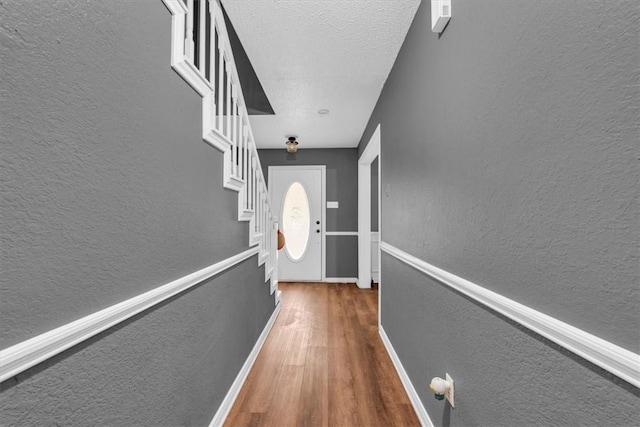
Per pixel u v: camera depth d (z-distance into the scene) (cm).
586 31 63
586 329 64
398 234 229
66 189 69
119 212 86
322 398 191
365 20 189
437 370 149
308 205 546
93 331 75
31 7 60
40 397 63
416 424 169
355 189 543
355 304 399
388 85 265
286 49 224
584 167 64
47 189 64
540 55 77
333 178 545
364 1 173
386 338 268
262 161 552
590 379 64
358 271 514
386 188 275
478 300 107
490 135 101
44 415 64
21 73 58
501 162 95
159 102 106
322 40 212
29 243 60
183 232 124
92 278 76
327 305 395
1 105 55
